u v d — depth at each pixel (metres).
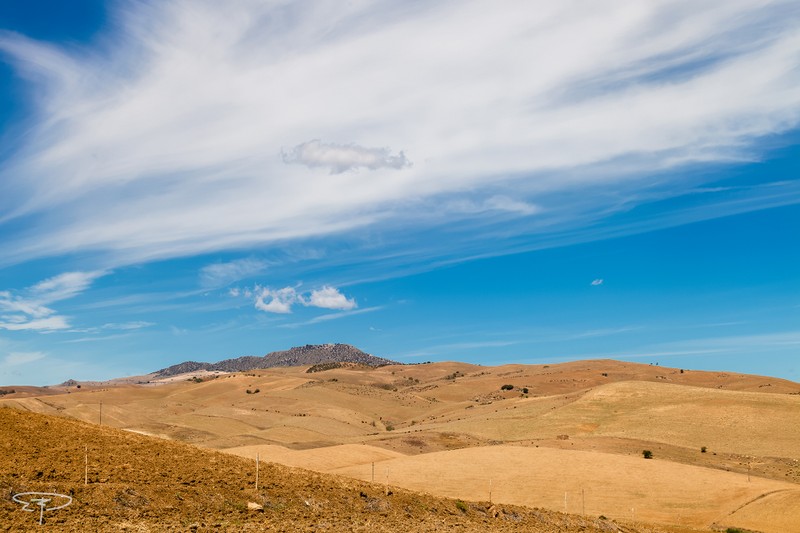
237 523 44.41
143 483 48.41
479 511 62.72
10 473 45.03
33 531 36.84
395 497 60.09
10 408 61.00
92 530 38.41
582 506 89.81
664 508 89.94
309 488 56.25
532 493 96.00
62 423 60.22
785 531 79.00
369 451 123.81
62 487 44.19
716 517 85.69
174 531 40.31
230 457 62.56
